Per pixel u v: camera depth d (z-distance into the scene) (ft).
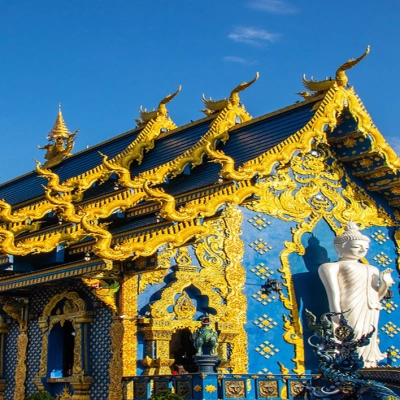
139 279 77.46
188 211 74.49
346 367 64.85
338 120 90.74
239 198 77.71
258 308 83.92
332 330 66.74
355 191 95.55
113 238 80.89
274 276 86.02
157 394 68.49
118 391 75.15
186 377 71.20
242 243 84.79
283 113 90.12
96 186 100.63
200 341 71.56
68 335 88.84
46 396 80.84
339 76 87.15
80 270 76.28
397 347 92.27
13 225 90.99
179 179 94.43
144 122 107.14
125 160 101.35
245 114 97.04
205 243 81.82
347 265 85.30
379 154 91.81
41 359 87.40
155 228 77.41
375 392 63.52
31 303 92.12
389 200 97.45
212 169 90.94
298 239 88.99
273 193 88.99
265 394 72.84
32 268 87.40
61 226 87.40
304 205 90.74
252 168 78.84
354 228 87.61
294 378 74.84
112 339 76.95
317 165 93.25
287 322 85.20
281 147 81.71
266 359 82.69
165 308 76.95
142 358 76.38
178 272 78.59
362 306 84.17
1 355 95.66
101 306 80.94
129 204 83.35
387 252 95.55
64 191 80.84
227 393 70.79
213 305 79.92
